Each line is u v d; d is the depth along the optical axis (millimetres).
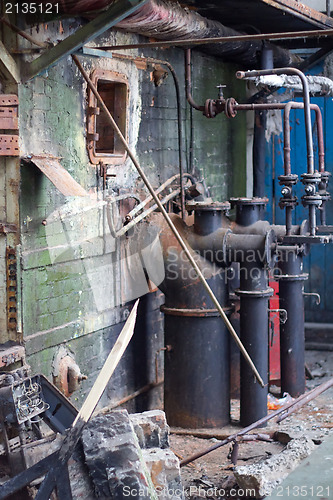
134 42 6691
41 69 5078
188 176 7703
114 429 4145
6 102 5148
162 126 7344
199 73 8180
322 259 10148
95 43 6031
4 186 5266
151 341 7266
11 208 5266
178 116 7215
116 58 6426
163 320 7500
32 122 5340
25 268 5312
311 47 9445
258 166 9062
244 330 6680
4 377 4930
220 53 8219
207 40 5090
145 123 7008
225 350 6730
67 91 5762
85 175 6051
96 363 6309
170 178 7309
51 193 5578
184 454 6148
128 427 4156
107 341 6473
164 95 7359
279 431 6270
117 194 6512
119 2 4594
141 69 6863
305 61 9305
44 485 4004
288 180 6660
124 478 3957
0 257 5305
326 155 10000
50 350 5656
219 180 8883
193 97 8047
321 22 8328
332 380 7090
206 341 6641
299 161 10109
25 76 5156
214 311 6605
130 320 4449
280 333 7508
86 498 3998
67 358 5832
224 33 7449
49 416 4988
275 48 8797
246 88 9625
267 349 6734
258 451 6098
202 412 6668
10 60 5078
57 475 4004
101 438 4082
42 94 5441
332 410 7117
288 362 7469
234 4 7188
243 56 8656
